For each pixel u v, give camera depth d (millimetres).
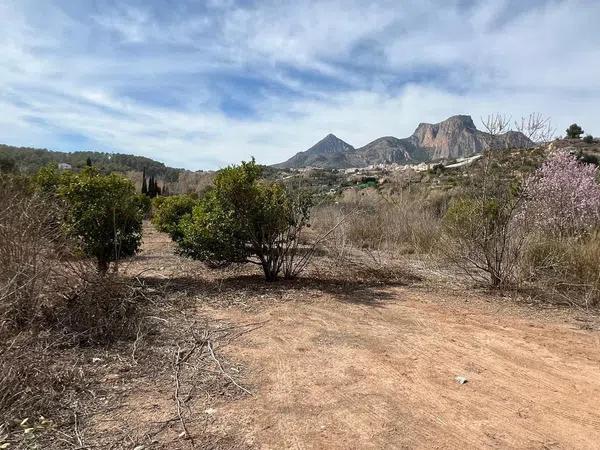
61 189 6312
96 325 4559
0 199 4832
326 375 3818
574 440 2873
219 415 3109
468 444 2814
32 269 4352
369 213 12266
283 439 2840
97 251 6379
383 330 5031
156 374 3746
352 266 8273
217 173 7141
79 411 3105
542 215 7527
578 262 6504
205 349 4332
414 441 2846
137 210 6992
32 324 4098
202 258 7414
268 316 5473
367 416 3146
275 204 7207
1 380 3025
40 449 2635
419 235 10906
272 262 8109
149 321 4945
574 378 3822
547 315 5703
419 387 3621
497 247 6891
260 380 3699
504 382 3736
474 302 6312
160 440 2783
